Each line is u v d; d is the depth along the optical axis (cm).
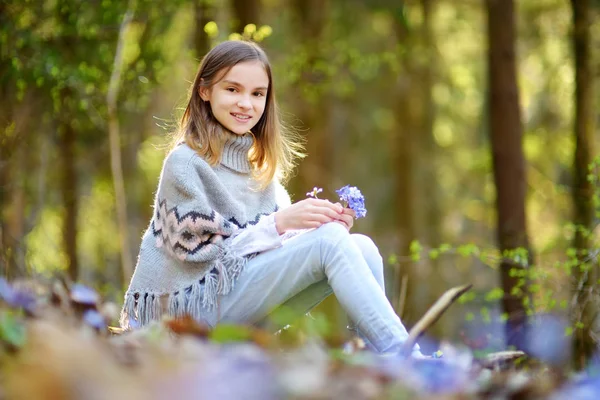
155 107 983
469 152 1677
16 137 666
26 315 228
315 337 261
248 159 393
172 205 353
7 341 191
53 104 700
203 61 382
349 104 1562
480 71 1451
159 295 350
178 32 861
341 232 325
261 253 341
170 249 350
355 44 1328
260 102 380
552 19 1064
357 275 315
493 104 757
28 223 770
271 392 186
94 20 702
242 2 912
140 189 1084
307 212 335
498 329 534
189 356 207
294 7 1180
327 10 1227
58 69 659
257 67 379
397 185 1590
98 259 1048
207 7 775
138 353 208
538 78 1195
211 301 338
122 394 175
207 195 362
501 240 733
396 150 1584
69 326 228
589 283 488
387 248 1545
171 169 355
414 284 930
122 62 724
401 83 1452
